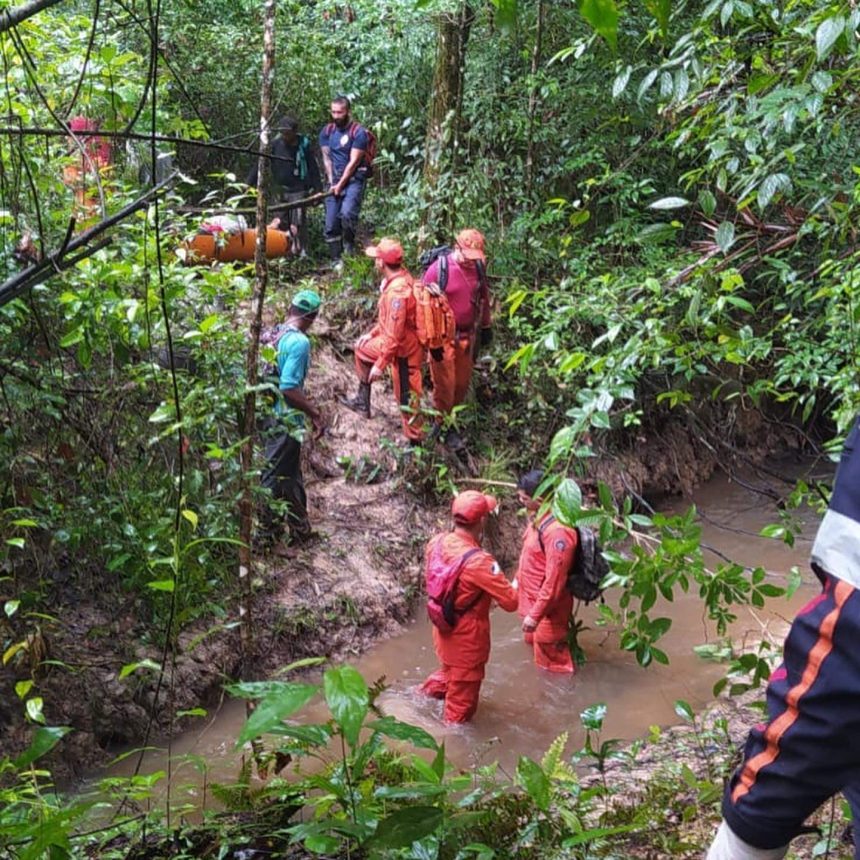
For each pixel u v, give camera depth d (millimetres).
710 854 1688
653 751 5211
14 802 2762
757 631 7715
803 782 1512
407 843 2021
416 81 12648
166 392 6238
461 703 6871
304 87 12023
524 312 10383
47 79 5758
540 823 2799
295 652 7598
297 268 11344
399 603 8500
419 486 9492
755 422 11938
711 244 3850
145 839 3023
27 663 5945
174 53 10078
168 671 6668
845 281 4047
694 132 4055
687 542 3307
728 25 3900
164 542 6199
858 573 1469
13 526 5977
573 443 2730
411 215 10984
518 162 11641
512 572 9500
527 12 11312
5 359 5676
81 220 5727
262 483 8016
